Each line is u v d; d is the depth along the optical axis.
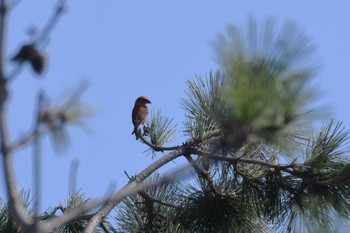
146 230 11.98
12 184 5.75
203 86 11.51
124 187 11.02
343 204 10.22
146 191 11.86
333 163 10.55
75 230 11.73
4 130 5.55
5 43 5.37
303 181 10.57
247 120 6.33
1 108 5.48
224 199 11.64
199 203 11.76
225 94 6.70
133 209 12.10
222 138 6.86
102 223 11.55
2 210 10.49
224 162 11.08
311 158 10.46
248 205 11.56
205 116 11.20
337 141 10.53
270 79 6.22
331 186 10.38
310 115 6.46
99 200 6.46
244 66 6.23
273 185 11.11
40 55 5.54
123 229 12.04
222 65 6.27
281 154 10.54
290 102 6.27
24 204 10.38
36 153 5.70
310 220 10.38
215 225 11.77
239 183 11.48
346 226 10.17
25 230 5.96
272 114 6.34
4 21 5.33
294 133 8.77
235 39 6.26
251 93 6.19
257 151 10.95
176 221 11.86
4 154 5.59
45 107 5.71
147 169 11.27
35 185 5.81
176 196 12.00
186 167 6.93
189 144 11.32
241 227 11.69
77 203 11.48
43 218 10.54
